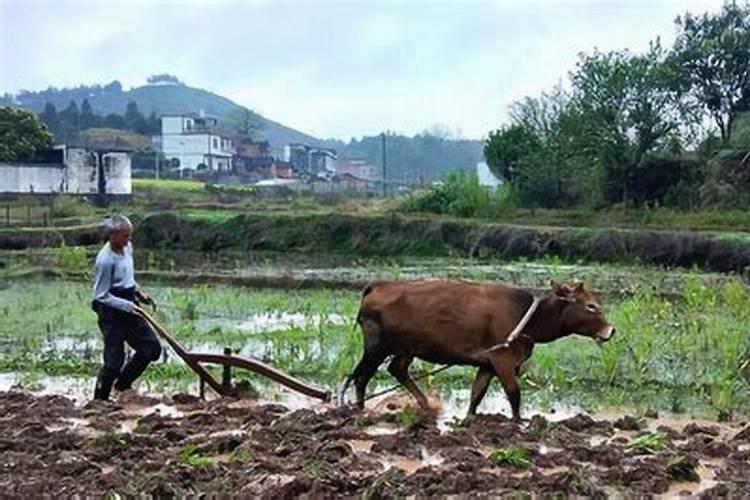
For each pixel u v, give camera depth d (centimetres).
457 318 955
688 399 1111
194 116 10212
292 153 12512
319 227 3500
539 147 3984
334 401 1076
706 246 2688
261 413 981
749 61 3750
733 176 3462
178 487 729
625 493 727
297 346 1372
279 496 707
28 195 4819
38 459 802
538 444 866
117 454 824
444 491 720
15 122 5319
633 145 3588
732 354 1182
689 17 3872
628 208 3578
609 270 2536
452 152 13950
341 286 2158
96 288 1060
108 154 5581
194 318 1722
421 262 2956
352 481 734
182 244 3647
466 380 1197
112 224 1056
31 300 1972
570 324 962
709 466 814
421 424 923
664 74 3566
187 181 7738
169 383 1212
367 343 984
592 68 3591
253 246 3559
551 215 3559
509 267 2669
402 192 6266
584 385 1173
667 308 1508
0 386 1206
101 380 1066
